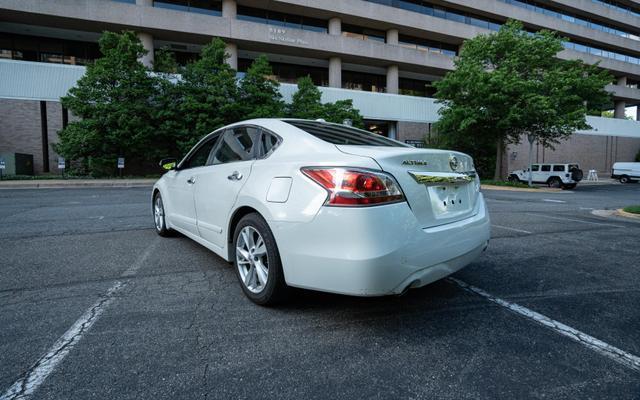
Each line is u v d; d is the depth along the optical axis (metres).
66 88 19.17
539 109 17.86
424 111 27.86
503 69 18.92
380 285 2.07
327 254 2.14
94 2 20.17
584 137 35.38
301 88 21.88
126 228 5.68
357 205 2.09
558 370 1.93
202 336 2.23
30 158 18.45
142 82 17.70
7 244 4.57
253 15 24.98
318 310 2.63
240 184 2.87
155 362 1.95
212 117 19.08
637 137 39.34
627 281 3.43
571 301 2.91
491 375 1.87
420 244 2.21
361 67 28.70
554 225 6.71
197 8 23.97
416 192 2.29
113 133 16.77
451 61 29.16
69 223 6.11
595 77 19.83
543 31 20.52
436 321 2.49
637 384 1.81
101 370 1.86
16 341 2.13
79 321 2.41
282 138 2.84
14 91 18.28
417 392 1.73
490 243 5.06
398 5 28.72
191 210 3.85
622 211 8.37
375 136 3.50
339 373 1.88
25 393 1.67
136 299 2.80
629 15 40.69
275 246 2.49
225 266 3.69
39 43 22.22
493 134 20.91
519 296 3.00
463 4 30.06
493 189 19.28
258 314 2.55
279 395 1.70
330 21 26.38
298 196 2.31
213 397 1.67
